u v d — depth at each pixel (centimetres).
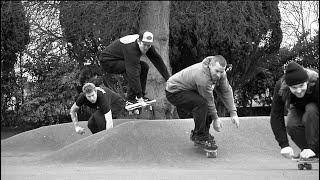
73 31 1363
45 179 448
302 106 477
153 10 1235
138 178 451
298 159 540
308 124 458
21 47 1380
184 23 1337
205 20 1330
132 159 605
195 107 595
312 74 448
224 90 591
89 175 476
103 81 1406
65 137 873
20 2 1334
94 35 1337
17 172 500
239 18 1344
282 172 480
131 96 749
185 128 682
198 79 575
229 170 509
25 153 774
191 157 611
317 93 452
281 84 456
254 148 645
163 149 628
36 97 1432
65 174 484
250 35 1372
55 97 1430
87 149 629
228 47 1352
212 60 565
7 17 1321
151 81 1202
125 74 737
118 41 721
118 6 1288
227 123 700
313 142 459
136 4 1271
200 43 1340
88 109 1418
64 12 1333
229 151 633
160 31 1230
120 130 654
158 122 686
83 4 1296
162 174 479
